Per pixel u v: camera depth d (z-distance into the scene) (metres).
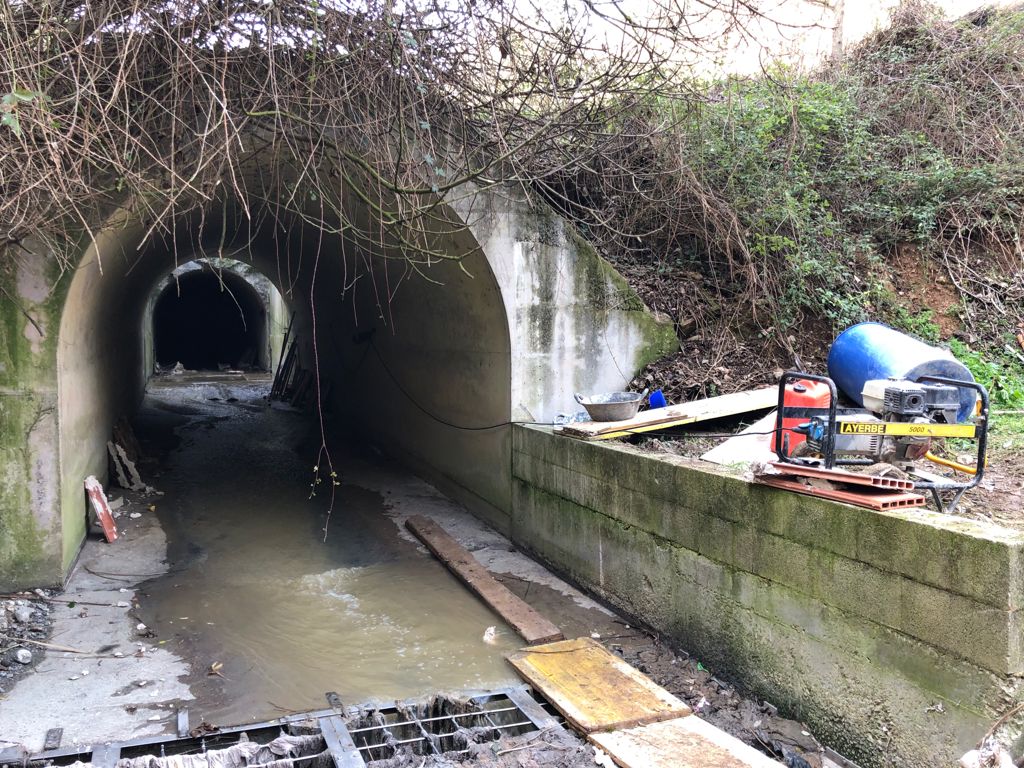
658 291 8.59
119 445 10.68
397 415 11.75
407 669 5.29
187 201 7.57
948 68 9.97
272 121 6.20
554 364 7.92
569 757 4.05
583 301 7.97
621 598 6.18
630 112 7.82
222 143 5.66
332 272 12.74
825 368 7.70
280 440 13.49
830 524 4.13
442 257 7.50
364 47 5.78
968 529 3.46
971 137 9.35
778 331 8.07
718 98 9.14
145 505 9.16
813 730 4.30
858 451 4.42
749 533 4.75
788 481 4.46
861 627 3.96
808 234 8.52
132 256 8.90
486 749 4.14
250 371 26.09
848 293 8.25
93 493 7.63
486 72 6.48
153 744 4.23
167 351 30.30
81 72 5.18
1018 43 9.66
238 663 5.36
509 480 8.06
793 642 4.43
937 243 8.72
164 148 5.84
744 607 4.82
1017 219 8.70
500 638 5.80
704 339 8.32
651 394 7.41
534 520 7.56
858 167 9.31
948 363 5.61
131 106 5.53
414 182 6.80
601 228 8.83
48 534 6.34
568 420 7.81
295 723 4.43
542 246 7.73
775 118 9.01
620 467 6.09
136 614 6.14
